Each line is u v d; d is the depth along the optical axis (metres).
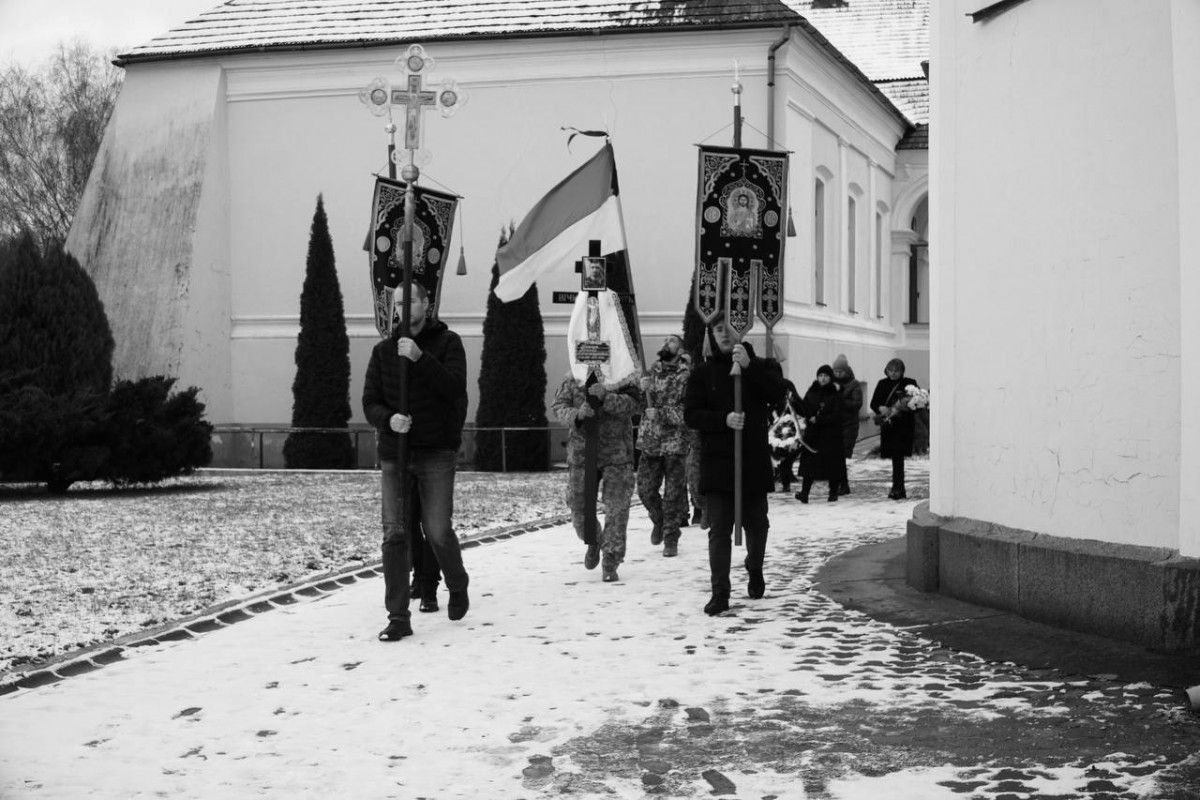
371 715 6.94
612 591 10.50
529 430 24.59
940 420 9.71
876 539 13.16
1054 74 8.56
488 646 8.55
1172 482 7.73
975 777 5.62
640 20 26.20
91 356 21.27
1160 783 5.42
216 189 27.89
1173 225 7.72
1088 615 8.02
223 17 28.36
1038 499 8.70
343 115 27.62
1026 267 8.82
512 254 14.77
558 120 26.78
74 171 50.56
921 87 39.53
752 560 9.92
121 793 5.75
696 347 24.09
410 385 9.11
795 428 18.09
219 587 10.93
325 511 16.94
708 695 7.13
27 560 12.48
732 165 11.27
